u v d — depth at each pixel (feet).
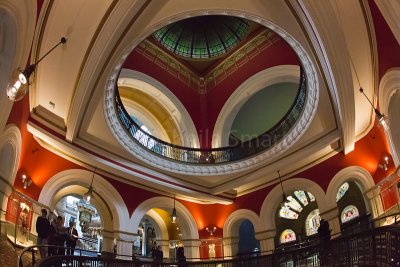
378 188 38.22
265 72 55.16
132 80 55.88
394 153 34.83
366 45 33.17
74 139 39.88
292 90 60.70
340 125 39.17
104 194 44.57
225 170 50.96
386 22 28.55
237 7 36.65
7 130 29.96
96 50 34.88
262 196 51.01
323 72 36.70
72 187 45.78
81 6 32.12
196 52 60.03
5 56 27.48
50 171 39.32
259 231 49.49
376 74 34.01
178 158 53.31
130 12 33.09
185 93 61.21
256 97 61.77
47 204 38.01
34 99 34.96
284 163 45.73
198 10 36.88
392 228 21.66
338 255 28.84
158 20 36.68
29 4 26.61
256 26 54.80
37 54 31.83
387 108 33.47
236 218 52.85
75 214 63.82
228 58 59.36
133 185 47.88
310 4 29.78
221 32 58.18
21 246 30.81
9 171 32.32
